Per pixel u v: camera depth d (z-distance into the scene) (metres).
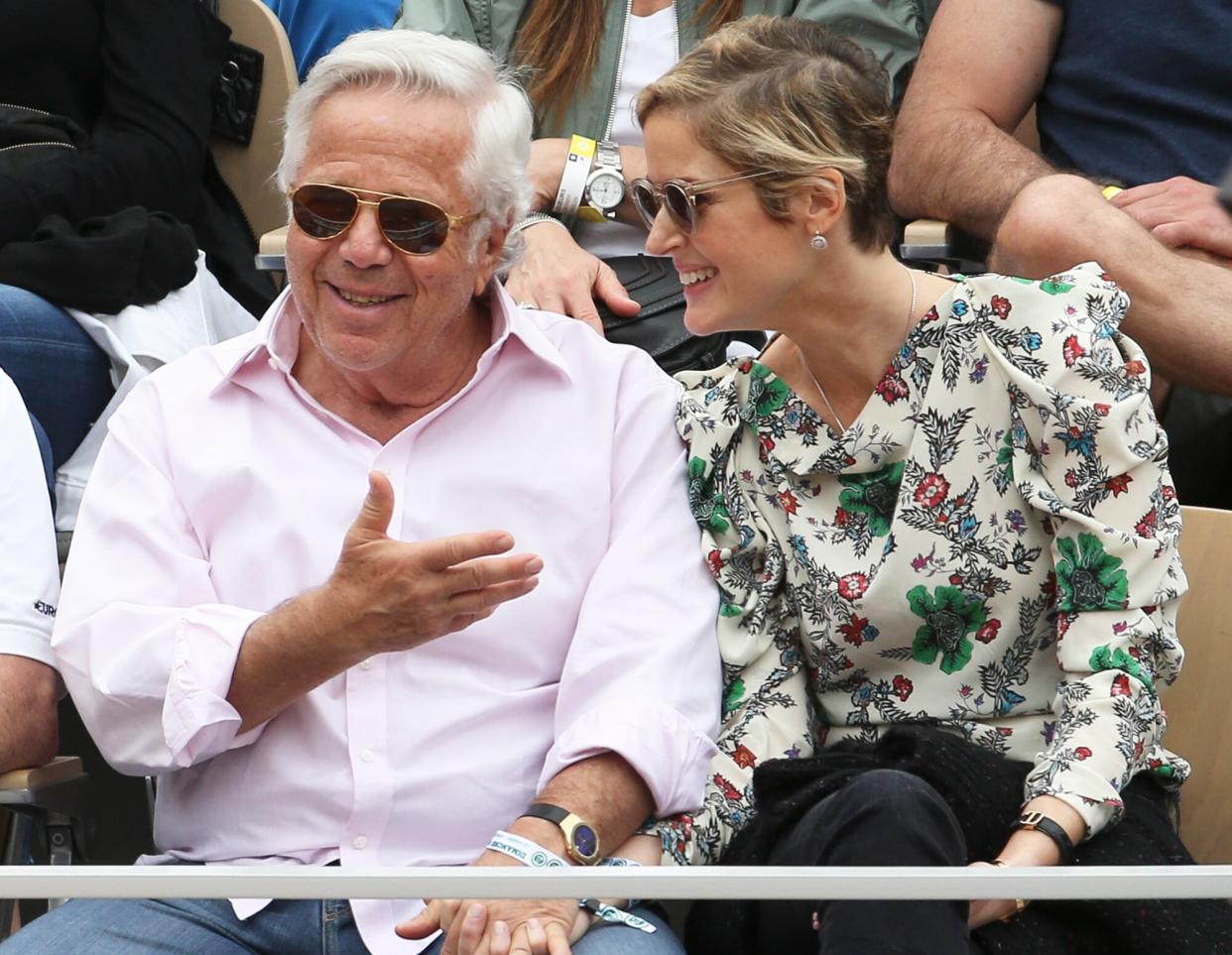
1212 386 11.72
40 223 13.26
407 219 8.86
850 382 9.10
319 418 9.34
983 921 7.93
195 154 14.58
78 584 9.06
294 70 15.03
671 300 12.05
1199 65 13.05
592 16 13.35
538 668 9.17
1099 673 8.39
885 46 14.14
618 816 8.45
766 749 9.09
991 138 13.19
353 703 8.81
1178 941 7.86
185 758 8.56
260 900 8.62
